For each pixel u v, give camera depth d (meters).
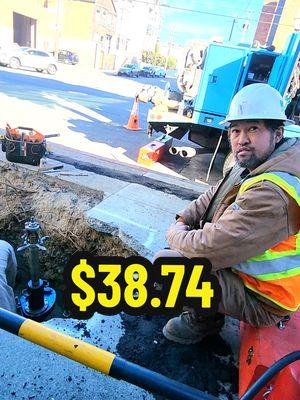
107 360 0.98
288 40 4.61
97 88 15.62
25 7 25.02
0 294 1.91
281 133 1.43
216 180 5.41
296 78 5.08
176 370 1.82
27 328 1.04
